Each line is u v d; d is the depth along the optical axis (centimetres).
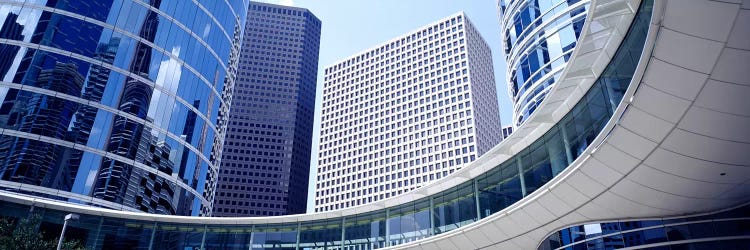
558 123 2634
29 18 5269
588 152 1903
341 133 18688
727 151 1448
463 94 16575
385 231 3797
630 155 1680
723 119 1318
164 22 6225
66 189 4750
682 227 1944
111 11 5744
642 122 1501
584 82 2322
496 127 17662
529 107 5272
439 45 18188
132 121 5475
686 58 1191
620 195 1956
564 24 4912
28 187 4541
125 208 5075
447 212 3428
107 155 5138
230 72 7581
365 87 19175
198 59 6625
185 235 4309
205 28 6906
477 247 3127
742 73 1156
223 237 4303
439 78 17450
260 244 4219
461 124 16025
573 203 2222
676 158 1563
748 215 1780
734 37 1077
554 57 4919
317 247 4050
